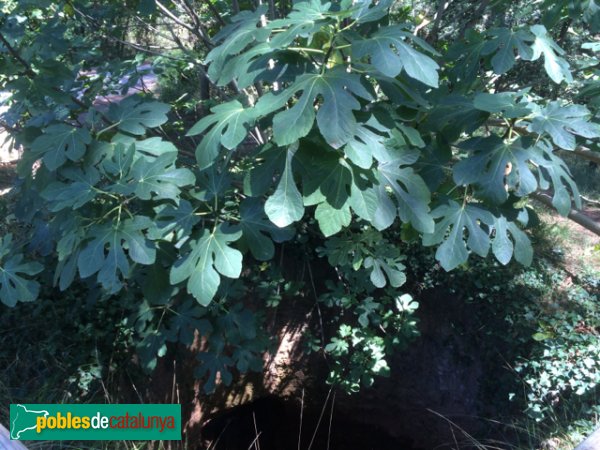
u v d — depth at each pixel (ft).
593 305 18.95
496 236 8.82
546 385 17.79
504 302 19.40
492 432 18.72
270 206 7.63
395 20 15.75
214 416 22.25
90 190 8.82
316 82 6.93
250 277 19.03
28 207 11.04
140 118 9.98
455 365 19.93
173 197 8.71
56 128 9.59
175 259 9.93
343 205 7.64
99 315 16.66
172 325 13.20
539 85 15.64
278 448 24.32
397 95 8.03
